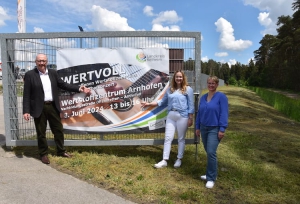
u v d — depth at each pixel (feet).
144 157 16.55
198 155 17.42
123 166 14.87
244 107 50.19
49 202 10.71
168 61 16.25
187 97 14.92
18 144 16.92
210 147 12.48
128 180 12.86
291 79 185.88
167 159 15.05
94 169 14.19
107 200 11.00
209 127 12.60
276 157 17.84
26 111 14.65
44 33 16.24
